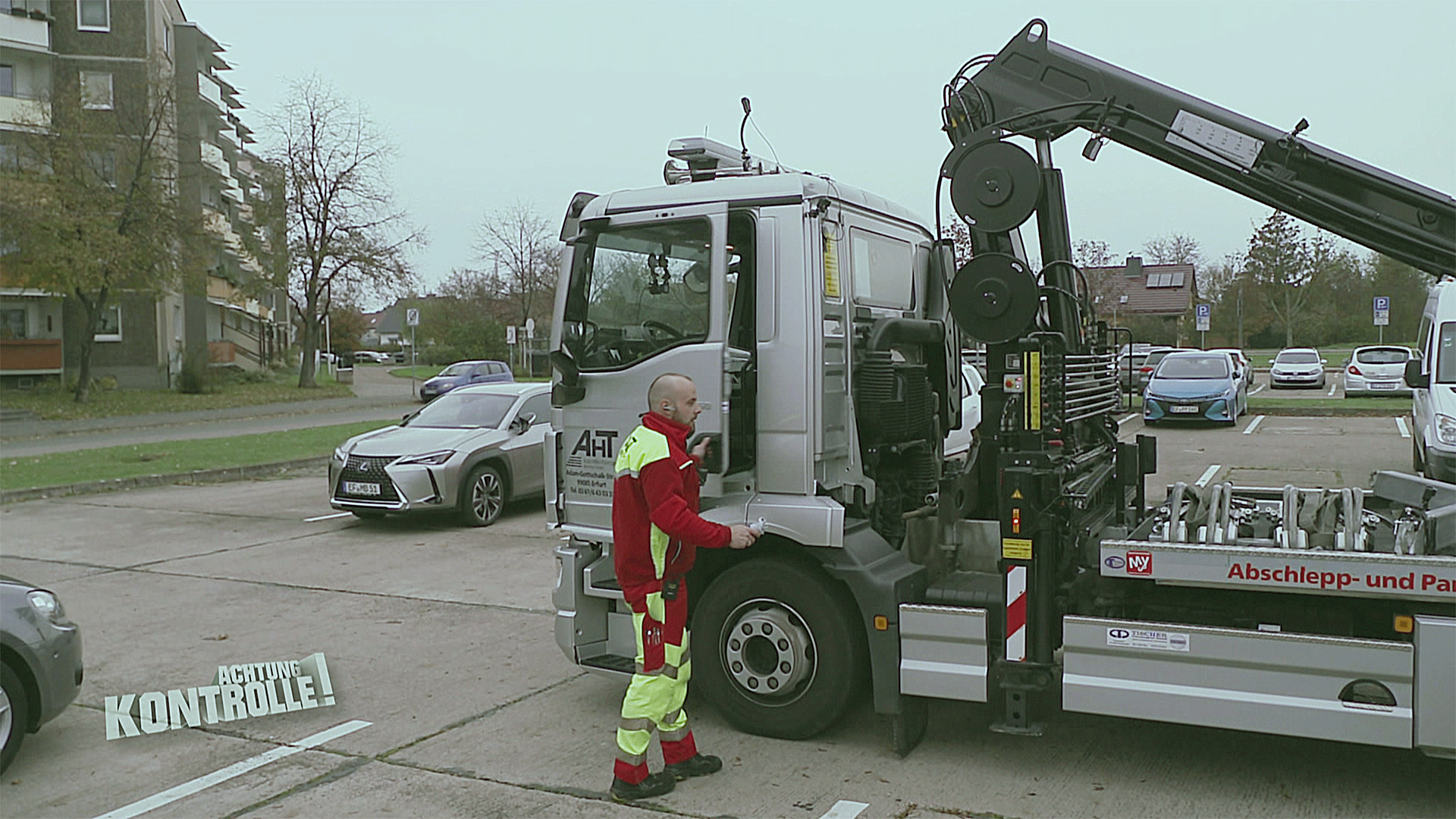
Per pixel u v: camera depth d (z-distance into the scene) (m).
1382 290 44.50
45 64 38.72
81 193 31.11
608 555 5.60
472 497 11.82
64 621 5.23
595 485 5.41
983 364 5.55
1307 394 29.98
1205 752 4.93
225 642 7.20
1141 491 5.89
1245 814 4.26
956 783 4.61
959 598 4.82
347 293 44.53
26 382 36.66
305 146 42.56
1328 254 45.56
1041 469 4.62
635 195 5.32
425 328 75.62
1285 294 47.38
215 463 17.70
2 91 38.00
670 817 4.33
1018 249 5.35
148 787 4.78
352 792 4.67
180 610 8.12
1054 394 4.82
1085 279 5.87
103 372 39.31
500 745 5.22
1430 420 11.65
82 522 12.42
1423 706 3.98
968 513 5.30
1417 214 4.86
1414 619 4.02
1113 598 4.65
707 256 5.00
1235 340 51.88
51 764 5.07
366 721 5.60
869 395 5.32
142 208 32.62
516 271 55.56
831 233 5.12
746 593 5.11
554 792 4.62
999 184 4.95
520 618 7.80
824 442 4.99
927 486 5.95
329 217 43.19
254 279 44.00
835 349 5.12
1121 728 5.29
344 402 37.91
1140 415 23.23
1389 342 47.53
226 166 51.97
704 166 5.66
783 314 4.98
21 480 15.43
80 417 29.34
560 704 5.83
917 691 4.74
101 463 17.78
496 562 9.91
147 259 32.41
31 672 4.99
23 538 11.42
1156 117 5.19
